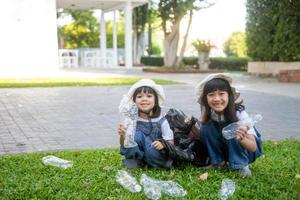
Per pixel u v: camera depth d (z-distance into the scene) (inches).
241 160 93.2
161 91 98.9
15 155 113.6
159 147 95.4
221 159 97.0
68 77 387.5
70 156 110.7
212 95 91.8
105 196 79.9
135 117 96.9
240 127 88.4
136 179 88.4
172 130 102.1
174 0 505.4
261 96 261.4
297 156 112.0
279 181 89.4
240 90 297.3
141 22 708.0
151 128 99.0
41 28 465.7
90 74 438.0
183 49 539.5
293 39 392.8
